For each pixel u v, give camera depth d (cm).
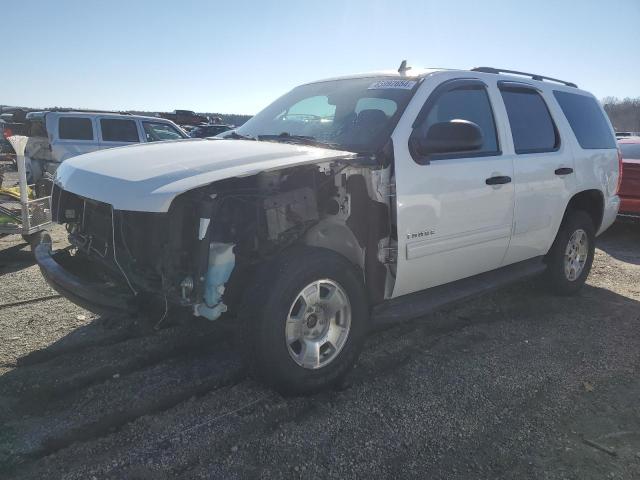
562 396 339
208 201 283
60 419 298
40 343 390
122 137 1133
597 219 563
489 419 311
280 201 306
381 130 354
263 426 297
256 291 300
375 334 429
